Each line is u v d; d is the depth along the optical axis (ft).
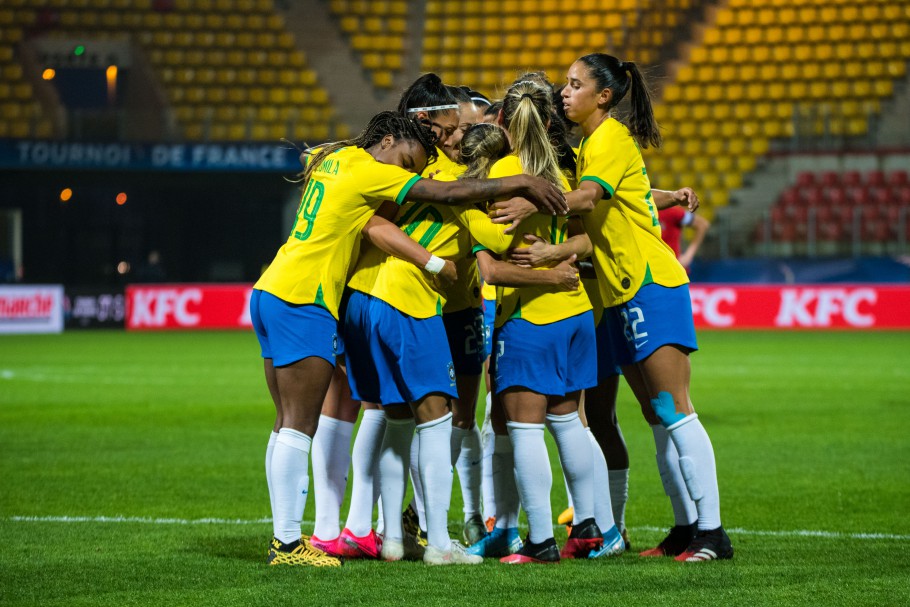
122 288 198.39
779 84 219.82
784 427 77.20
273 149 193.06
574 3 234.38
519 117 36.73
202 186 202.80
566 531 44.75
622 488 41.19
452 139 38.86
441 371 36.99
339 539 39.45
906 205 197.57
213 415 85.20
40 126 193.26
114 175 194.90
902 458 63.46
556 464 63.36
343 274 36.88
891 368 120.26
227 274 216.33
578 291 37.50
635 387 40.01
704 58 223.71
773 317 187.32
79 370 122.93
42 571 35.83
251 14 226.79
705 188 207.41
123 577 34.86
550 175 36.86
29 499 50.98
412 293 36.86
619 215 37.32
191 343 163.84
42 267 211.20
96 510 48.32
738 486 54.60
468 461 41.98
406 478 38.93
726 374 115.34
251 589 33.06
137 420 82.17
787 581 33.65
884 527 44.29
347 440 39.88
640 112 38.19
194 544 40.68
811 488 53.93
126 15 221.46
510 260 36.86
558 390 36.86
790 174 206.39
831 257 189.26
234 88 219.20
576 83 37.83
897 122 213.05
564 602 31.17
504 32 233.35
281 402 37.50
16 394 100.12
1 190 206.08
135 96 216.74
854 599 31.30
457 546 37.88
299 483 36.88
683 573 34.96
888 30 223.71
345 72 225.56
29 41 212.64
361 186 35.86
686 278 37.78
